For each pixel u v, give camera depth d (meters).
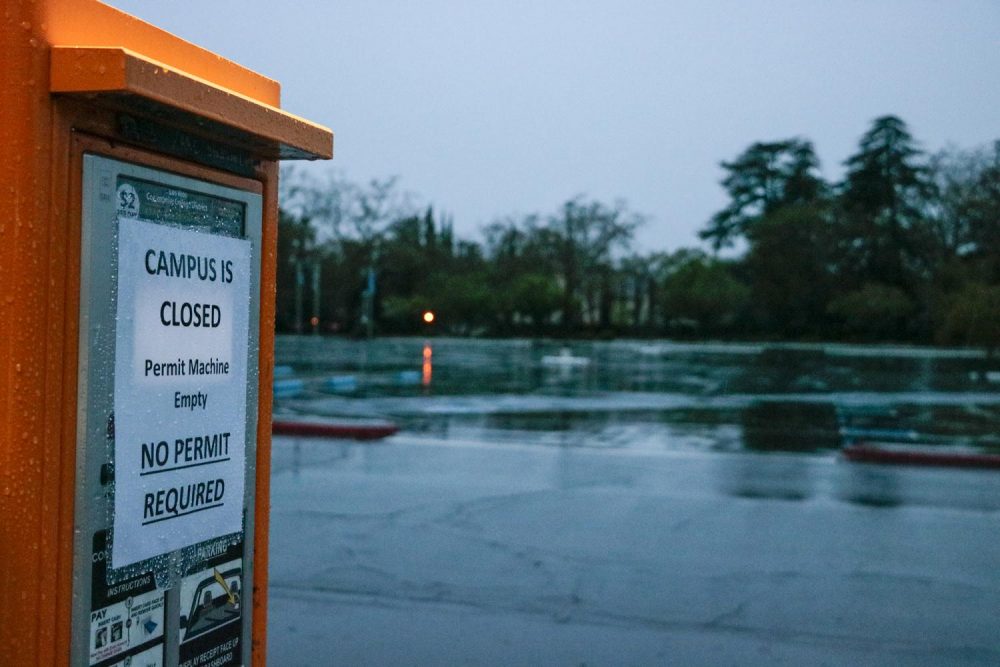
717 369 37.06
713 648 5.89
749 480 11.77
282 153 2.49
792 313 75.06
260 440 2.58
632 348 58.91
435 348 53.66
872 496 10.84
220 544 2.43
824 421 18.77
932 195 74.75
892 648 5.96
